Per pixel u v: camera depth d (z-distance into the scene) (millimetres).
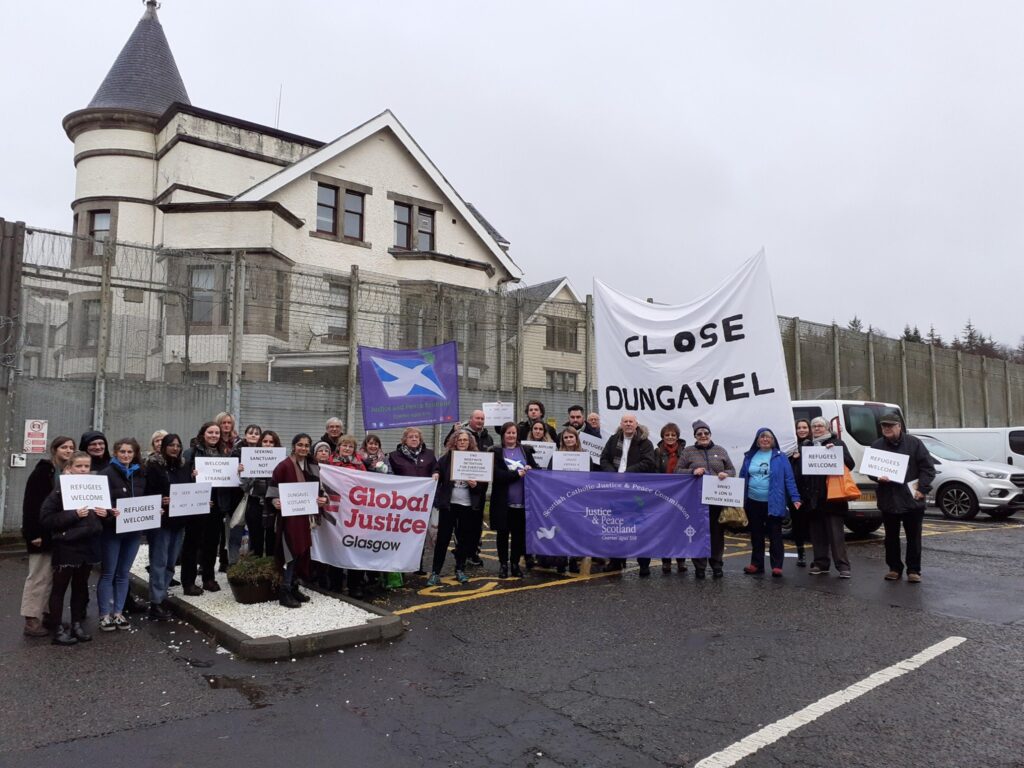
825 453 8984
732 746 4316
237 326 12781
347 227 23062
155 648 6301
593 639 6465
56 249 11773
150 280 12523
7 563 9734
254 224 19250
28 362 11445
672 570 9758
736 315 9594
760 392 9383
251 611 7113
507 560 9406
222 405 12758
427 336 14883
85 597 6605
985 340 99562
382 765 4109
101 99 23531
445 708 4938
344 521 8039
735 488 8922
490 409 11391
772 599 7902
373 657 6023
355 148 23141
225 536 9211
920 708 4848
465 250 26062
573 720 4727
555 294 32344
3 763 4109
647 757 4191
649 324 10336
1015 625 6840
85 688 5312
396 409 11352
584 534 9102
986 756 4156
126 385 12008
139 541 7078
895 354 24609
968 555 10672
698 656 5977
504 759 4180
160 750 4293
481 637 6543
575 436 9766
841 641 6355
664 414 10125
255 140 23672
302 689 5301
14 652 6156
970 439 19766
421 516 8344
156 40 25141
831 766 4051
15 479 11203
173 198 22031
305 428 13445
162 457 7559
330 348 13859
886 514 8805
